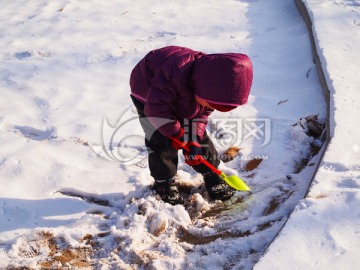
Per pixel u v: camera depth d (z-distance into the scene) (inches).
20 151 138.8
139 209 117.3
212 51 192.4
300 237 97.1
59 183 128.6
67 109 161.2
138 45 199.0
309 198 106.3
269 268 91.3
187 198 126.3
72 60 189.6
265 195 122.5
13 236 113.7
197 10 230.2
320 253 93.7
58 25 221.1
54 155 138.2
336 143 123.3
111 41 203.5
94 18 226.4
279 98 161.0
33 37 212.1
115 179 130.6
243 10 227.3
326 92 151.0
